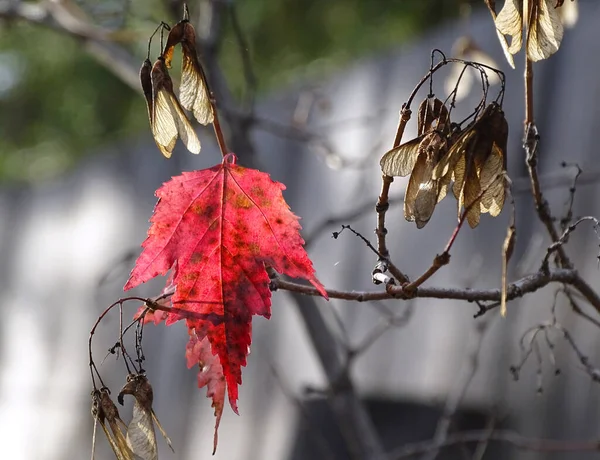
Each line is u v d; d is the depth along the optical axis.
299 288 0.94
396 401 1.71
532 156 0.96
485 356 1.54
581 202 1.43
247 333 0.93
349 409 1.27
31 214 2.99
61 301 2.75
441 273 1.66
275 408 1.97
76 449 2.56
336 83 1.98
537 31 0.91
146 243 0.93
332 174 1.91
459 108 1.62
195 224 0.94
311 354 1.91
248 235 0.93
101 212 2.65
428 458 1.25
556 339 1.42
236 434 2.06
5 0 1.51
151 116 0.91
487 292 0.94
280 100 2.09
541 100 1.54
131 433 0.91
